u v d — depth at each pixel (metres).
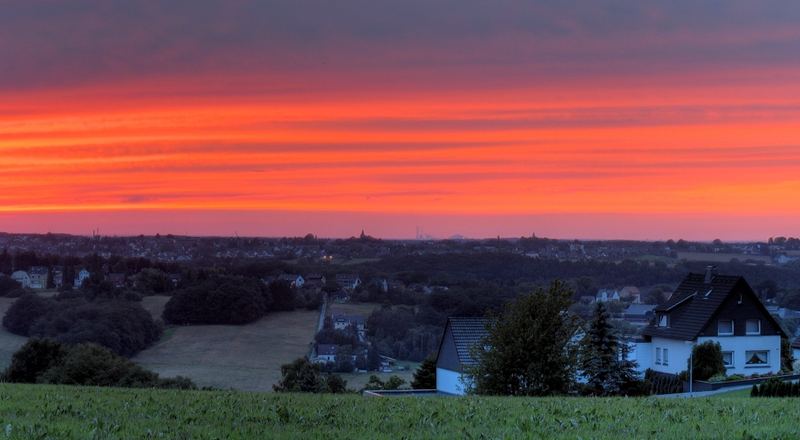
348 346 98.94
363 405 21.12
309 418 18.12
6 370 60.41
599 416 18.53
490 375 35.03
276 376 89.94
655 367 62.75
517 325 35.06
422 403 21.84
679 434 15.64
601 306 49.19
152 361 97.31
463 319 59.31
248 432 15.94
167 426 16.28
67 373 56.28
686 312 61.47
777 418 18.27
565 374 34.97
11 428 14.98
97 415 17.44
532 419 17.70
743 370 59.94
